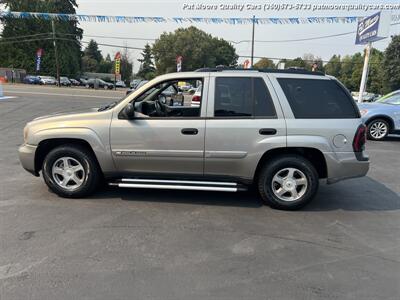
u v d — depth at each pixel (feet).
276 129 15.64
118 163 16.52
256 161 15.88
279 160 15.99
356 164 15.96
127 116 16.05
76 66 240.53
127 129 16.11
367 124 38.09
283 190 16.24
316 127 15.65
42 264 11.13
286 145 15.61
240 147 15.79
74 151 16.57
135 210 15.78
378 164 26.55
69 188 16.88
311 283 10.57
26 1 209.36
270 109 15.80
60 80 194.70
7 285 10.00
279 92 15.83
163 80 16.29
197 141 15.88
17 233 13.16
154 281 10.41
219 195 18.10
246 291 10.07
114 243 12.64
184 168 16.35
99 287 10.04
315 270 11.30
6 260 11.30
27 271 10.72
